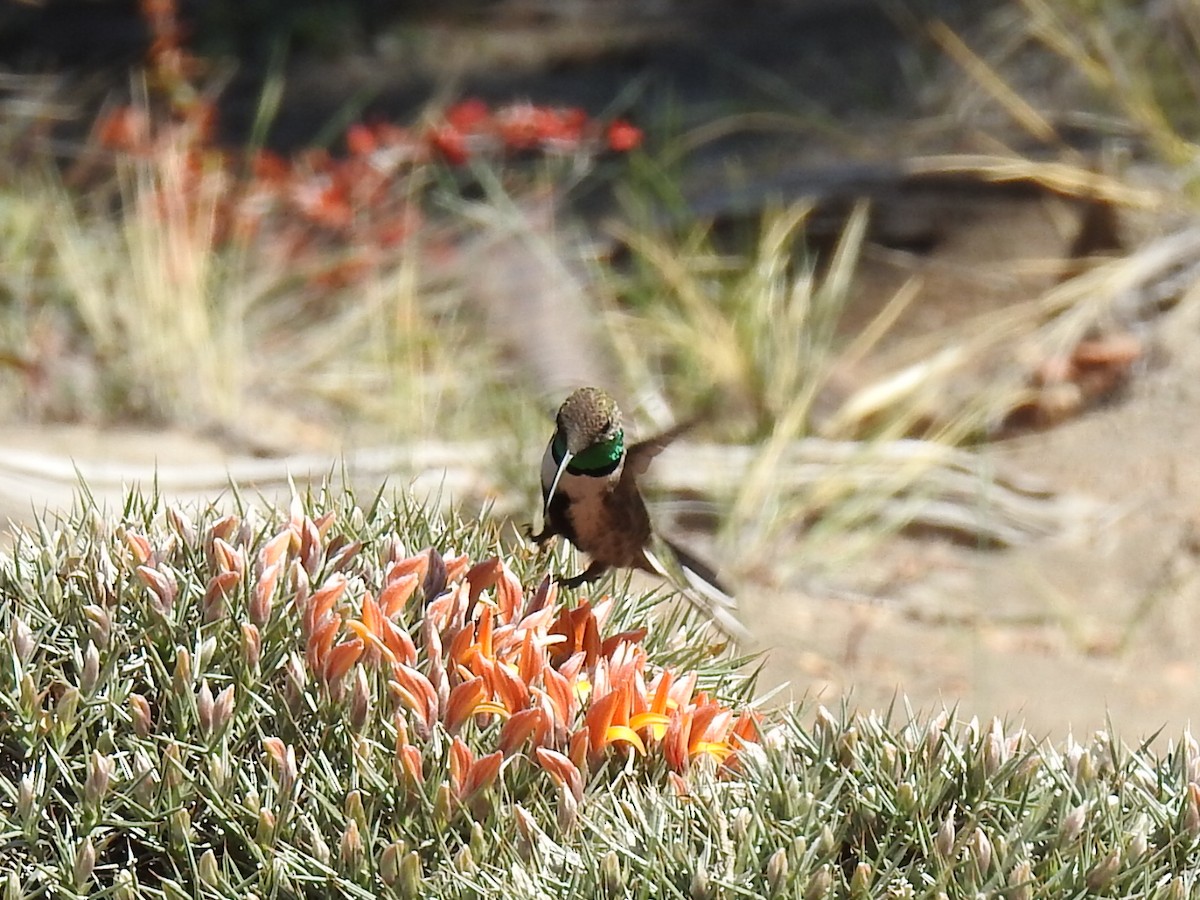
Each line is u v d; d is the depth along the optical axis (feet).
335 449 38.22
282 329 46.37
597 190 56.59
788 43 72.23
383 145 50.83
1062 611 33.94
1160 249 45.32
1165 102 51.34
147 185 49.47
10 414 39.68
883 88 63.26
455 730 15.85
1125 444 40.32
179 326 42.60
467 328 43.42
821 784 15.89
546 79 74.49
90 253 45.73
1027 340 44.27
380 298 45.11
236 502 18.99
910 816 15.19
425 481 35.14
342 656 15.92
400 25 82.74
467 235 47.96
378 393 43.06
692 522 37.78
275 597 16.81
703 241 50.72
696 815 15.19
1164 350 43.19
